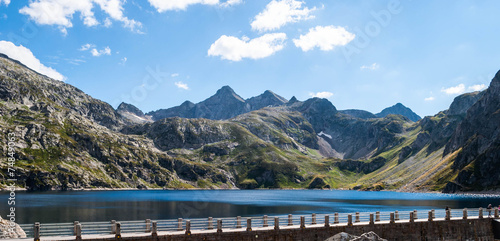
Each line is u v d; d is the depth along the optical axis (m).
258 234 47.72
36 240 39.47
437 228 58.75
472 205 178.12
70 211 144.12
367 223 54.97
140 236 42.16
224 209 167.50
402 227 56.53
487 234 62.53
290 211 154.62
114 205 184.38
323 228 51.62
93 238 40.34
